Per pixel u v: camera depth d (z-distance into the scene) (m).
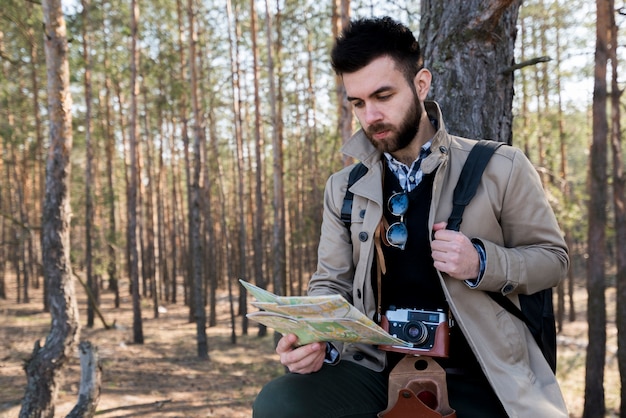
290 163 27.20
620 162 9.71
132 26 17.55
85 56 18.27
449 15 2.80
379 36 1.61
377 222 1.75
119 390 11.80
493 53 2.78
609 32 9.20
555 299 28.75
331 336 1.56
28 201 28.59
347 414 1.68
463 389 1.72
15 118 19.88
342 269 1.88
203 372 14.59
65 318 6.77
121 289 34.47
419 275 1.73
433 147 1.71
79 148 22.00
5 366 12.88
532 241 1.68
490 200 1.65
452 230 1.63
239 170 20.31
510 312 1.64
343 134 9.95
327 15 12.85
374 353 1.81
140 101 22.98
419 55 1.69
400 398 1.60
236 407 11.12
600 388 9.79
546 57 2.63
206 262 29.64
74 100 20.89
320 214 20.03
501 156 1.69
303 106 24.80
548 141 12.97
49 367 6.55
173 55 18.81
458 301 1.61
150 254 30.73
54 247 6.83
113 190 23.81
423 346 1.65
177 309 27.91
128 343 18.06
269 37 17.20
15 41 15.12
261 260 19.97
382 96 1.62
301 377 1.70
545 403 1.56
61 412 9.49
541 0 12.66
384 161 1.82
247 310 21.72
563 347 17.91
